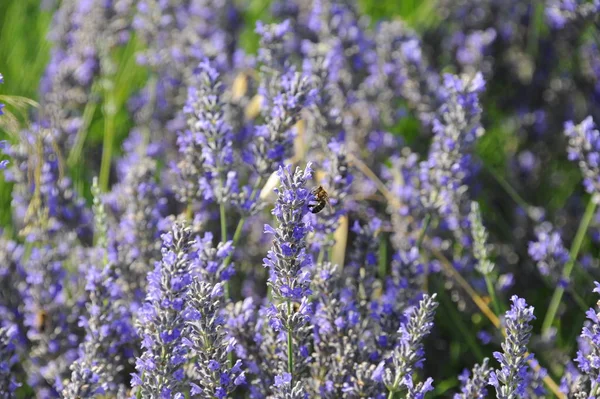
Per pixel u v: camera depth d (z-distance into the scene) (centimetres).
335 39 104
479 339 96
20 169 92
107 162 103
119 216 95
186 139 85
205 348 72
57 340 86
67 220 94
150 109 107
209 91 83
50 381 84
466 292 96
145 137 104
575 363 93
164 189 98
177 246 72
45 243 93
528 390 83
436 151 94
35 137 90
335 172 83
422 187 94
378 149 105
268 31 89
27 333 87
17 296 88
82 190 106
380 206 101
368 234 84
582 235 97
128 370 85
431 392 91
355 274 84
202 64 83
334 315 78
